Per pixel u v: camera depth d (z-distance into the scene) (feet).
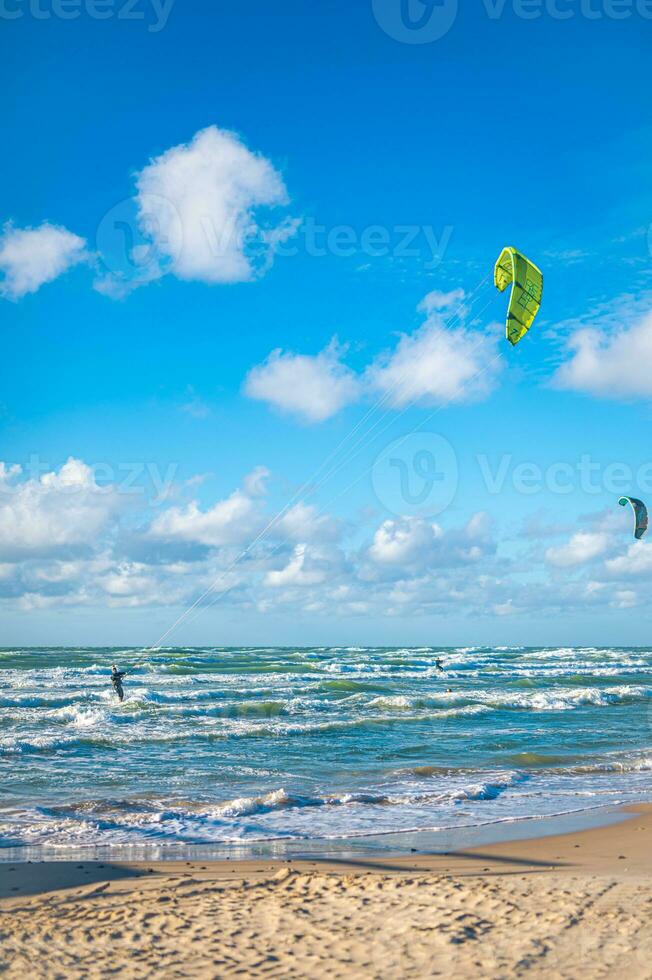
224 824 38.06
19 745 58.75
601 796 45.03
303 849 33.73
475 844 34.50
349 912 23.81
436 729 73.82
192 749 60.23
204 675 141.69
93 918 23.93
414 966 19.39
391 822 38.70
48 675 133.90
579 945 20.31
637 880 27.25
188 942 21.62
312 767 53.57
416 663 189.78
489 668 179.63
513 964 19.21
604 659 227.20
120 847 34.04
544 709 95.55
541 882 26.81
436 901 24.62
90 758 55.98
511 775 50.57
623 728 76.18
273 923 23.02
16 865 30.83
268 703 87.61
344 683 121.90
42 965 20.11
